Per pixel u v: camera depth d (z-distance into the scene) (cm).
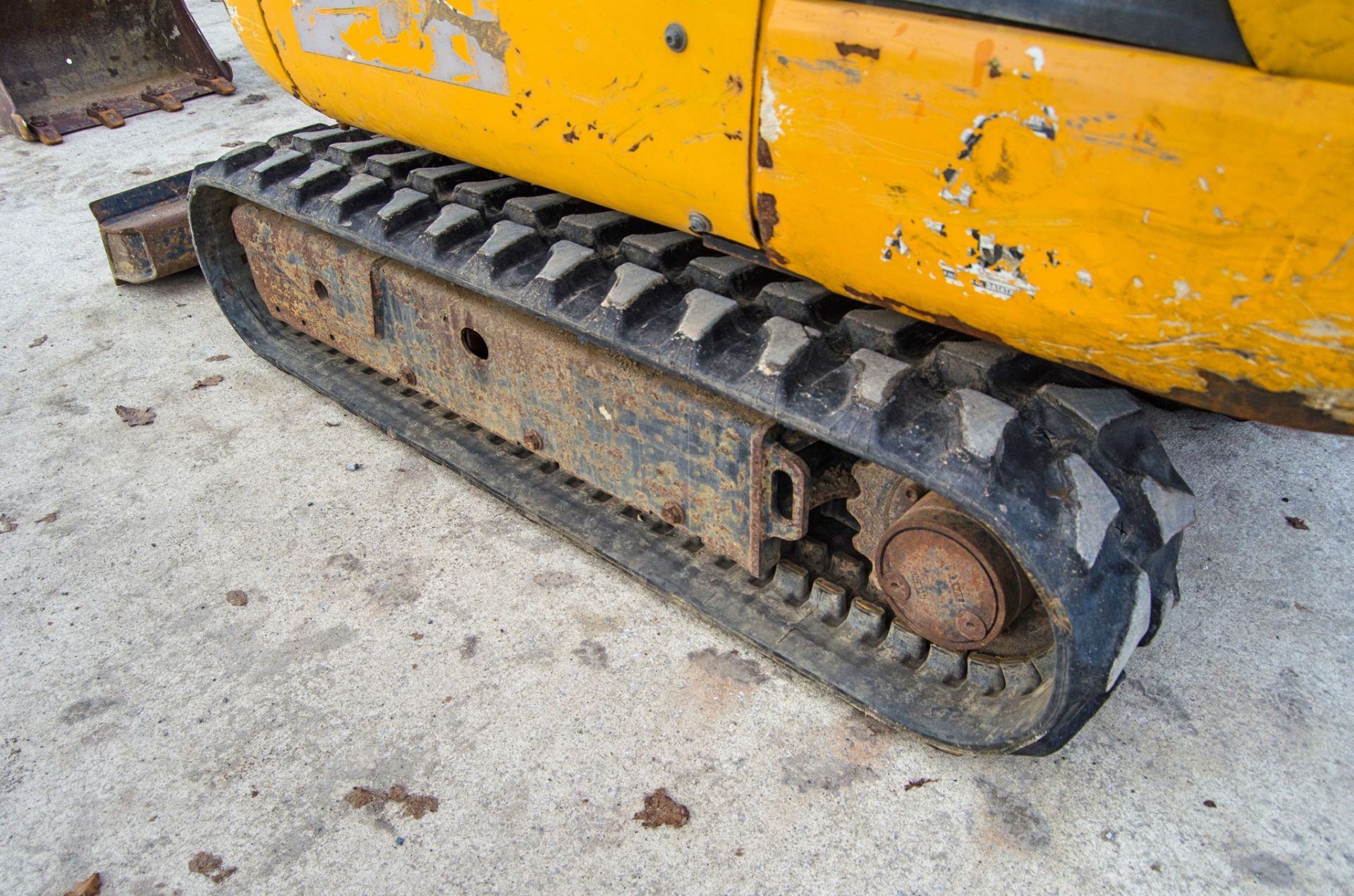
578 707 217
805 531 206
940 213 149
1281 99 114
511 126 212
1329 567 247
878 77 145
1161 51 124
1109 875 179
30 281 422
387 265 279
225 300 351
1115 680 169
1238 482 277
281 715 218
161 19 634
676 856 185
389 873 185
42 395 342
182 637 240
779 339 192
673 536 251
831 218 164
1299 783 194
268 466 301
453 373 274
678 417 214
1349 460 284
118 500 289
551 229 249
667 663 227
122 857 190
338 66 252
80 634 243
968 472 162
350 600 249
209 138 570
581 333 217
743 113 165
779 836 188
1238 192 120
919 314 171
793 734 209
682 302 212
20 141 577
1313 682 216
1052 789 195
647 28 172
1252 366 133
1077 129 129
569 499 267
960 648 193
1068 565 160
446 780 202
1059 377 182
